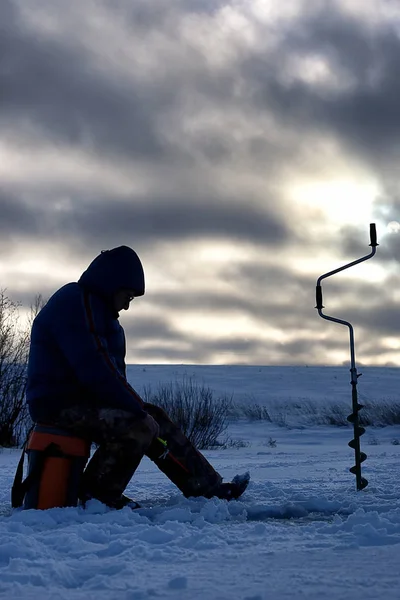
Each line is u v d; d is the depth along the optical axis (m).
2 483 6.36
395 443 16.23
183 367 56.28
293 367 60.59
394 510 3.97
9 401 15.97
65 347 4.21
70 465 4.17
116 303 4.44
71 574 2.61
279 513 4.22
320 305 5.28
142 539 3.30
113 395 4.21
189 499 4.54
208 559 2.85
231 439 18.44
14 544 2.99
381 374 53.78
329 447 15.18
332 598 2.26
